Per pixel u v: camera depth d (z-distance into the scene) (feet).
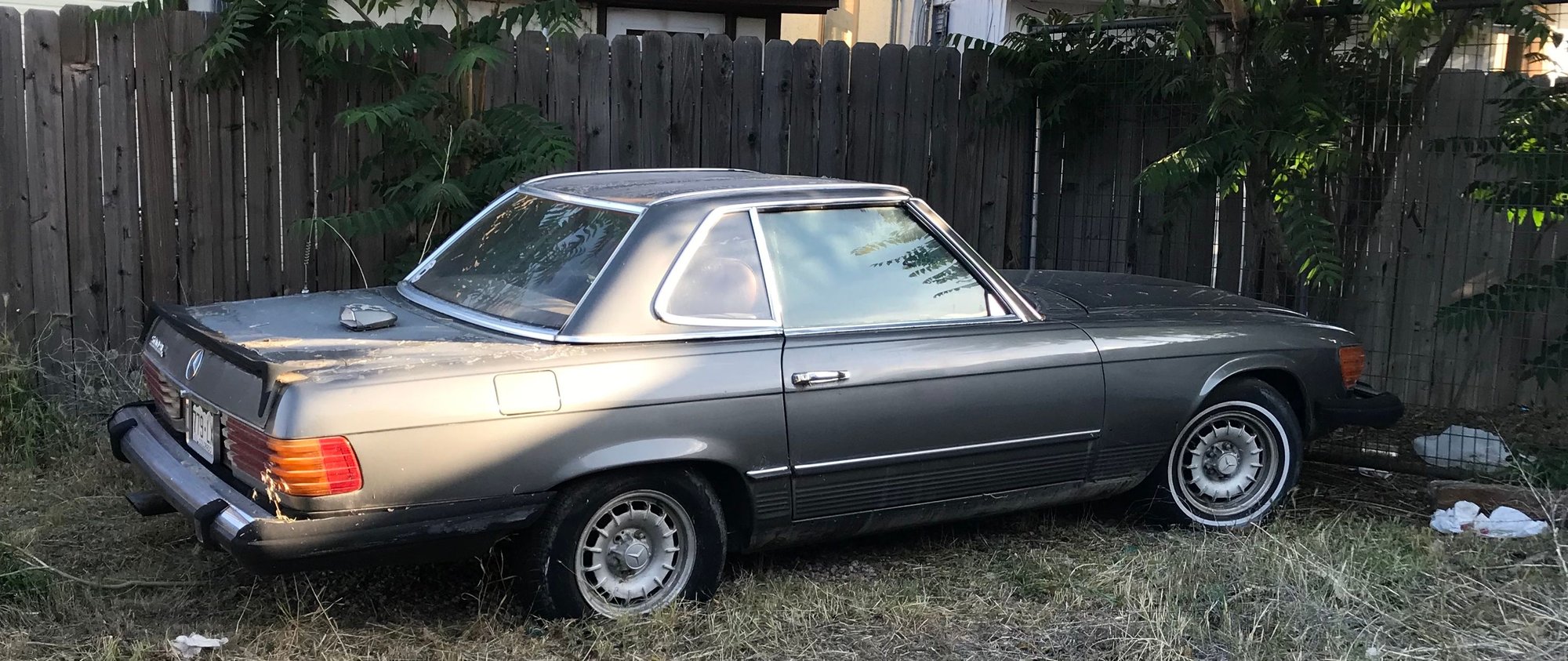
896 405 14.32
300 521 11.46
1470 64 22.09
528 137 20.53
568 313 13.16
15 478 17.69
